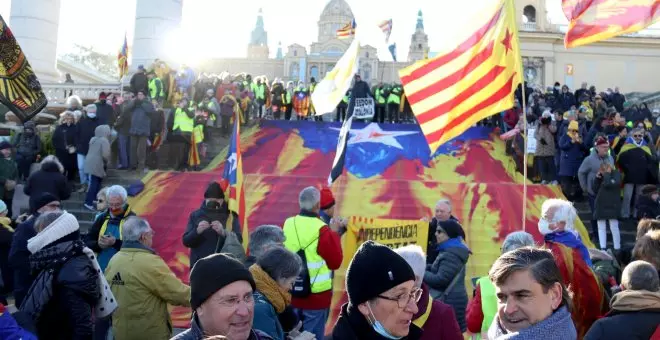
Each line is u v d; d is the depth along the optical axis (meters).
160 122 16.77
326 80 11.77
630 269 4.26
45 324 4.90
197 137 17.70
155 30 24.69
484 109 8.17
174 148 17.17
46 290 4.87
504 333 3.12
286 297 4.73
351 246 8.12
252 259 5.80
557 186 14.17
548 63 43.56
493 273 3.06
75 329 4.88
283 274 4.68
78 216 13.89
